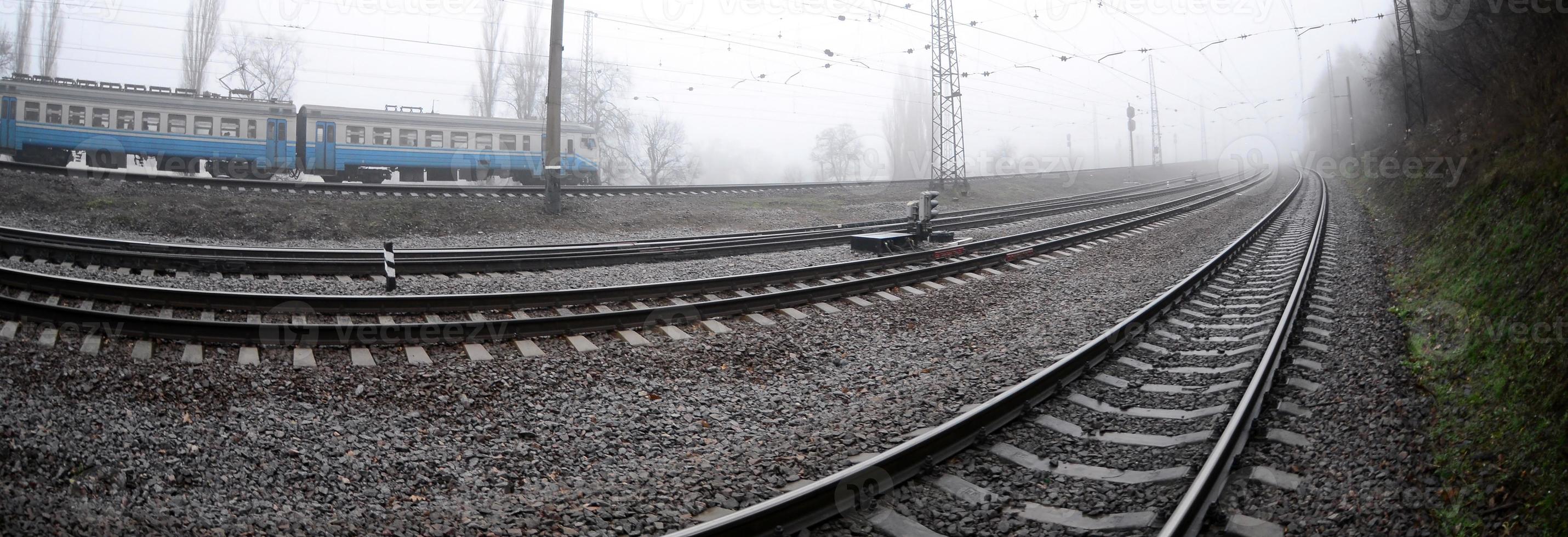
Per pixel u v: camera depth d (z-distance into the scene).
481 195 23.36
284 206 19.45
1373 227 22.19
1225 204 35.06
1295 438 6.05
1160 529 4.72
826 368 8.64
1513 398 6.00
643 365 8.27
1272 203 34.41
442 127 30.50
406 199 21.66
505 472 5.77
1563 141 10.76
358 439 6.12
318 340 8.07
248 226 17.81
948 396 7.51
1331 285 12.94
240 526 4.66
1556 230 8.52
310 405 6.66
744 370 8.40
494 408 6.92
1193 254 17.83
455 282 12.45
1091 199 38.78
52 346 7.16
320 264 12.34
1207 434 6.21
